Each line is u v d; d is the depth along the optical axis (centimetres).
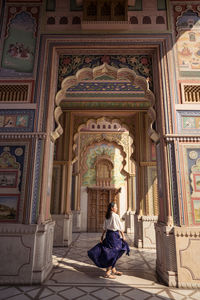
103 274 320
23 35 375
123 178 871
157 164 353
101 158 881
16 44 371
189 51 360
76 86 547
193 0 384
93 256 312
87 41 369
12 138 329
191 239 284
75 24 377
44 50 366
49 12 385
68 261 391
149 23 374
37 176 315
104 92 574
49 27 377
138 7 382
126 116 645
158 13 379
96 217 841
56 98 365
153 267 359
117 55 381
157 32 368
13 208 305
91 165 882
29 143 327
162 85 346
